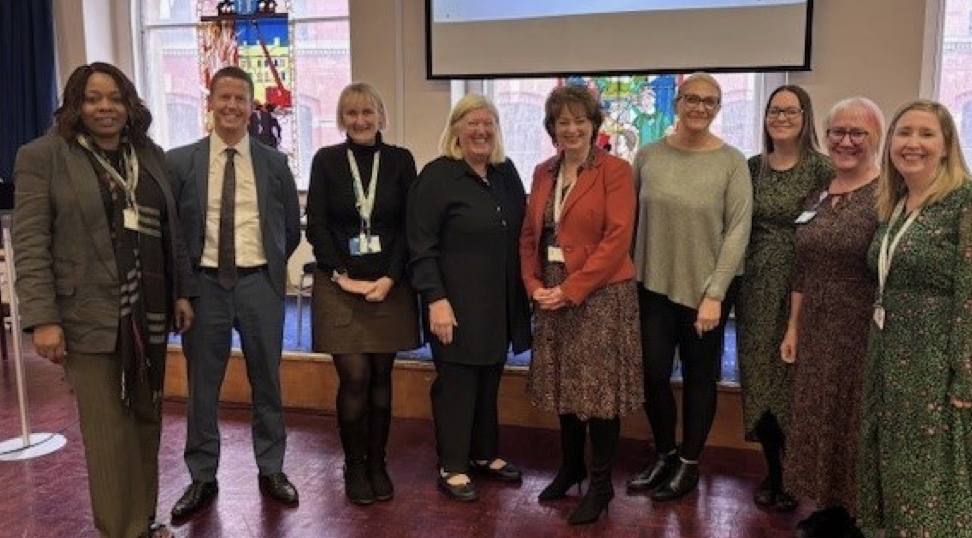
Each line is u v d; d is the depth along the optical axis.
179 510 2.82
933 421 2.03
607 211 2.63
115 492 2.38
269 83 5.83
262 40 5.80
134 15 5.96
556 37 4.82
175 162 2.75
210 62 5.93
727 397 3.46
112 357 2.34
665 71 4.66
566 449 2.93
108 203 2.27
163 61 6.04
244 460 3.35
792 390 2.61
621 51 4.72
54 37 5.77
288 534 2.71
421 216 2.78
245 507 2.91
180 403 4.08
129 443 2.44
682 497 2.96
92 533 2.73
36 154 2.22
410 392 3.86
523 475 3.19
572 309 2.66
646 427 3.60
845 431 2.41
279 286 2.89
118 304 2.29
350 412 2.89
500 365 3.02
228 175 2.76
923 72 4.37
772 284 2.70
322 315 2.86
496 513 2.85
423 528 2.74
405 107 5.17
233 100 2.71
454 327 2.79
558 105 2.63
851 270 2.35
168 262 2.47
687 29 4.58
